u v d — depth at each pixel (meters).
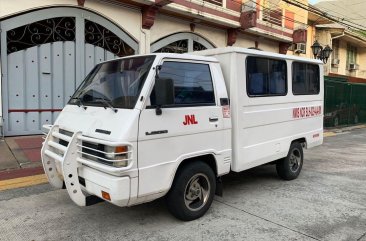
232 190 5.94
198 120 4.42
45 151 4.42
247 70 5.22
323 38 23.19
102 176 3.76
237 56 5.02
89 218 4.60
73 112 4.61
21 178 6.26
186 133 4.26
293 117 6.38
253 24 14.23
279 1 17.27
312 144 7.11
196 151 4.41
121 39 11.31
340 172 7.42
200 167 4.50
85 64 10.52
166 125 4.03
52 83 9.87
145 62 4.20
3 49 8.85
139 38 11.70
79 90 5.00
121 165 3.64
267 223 4.49
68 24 10.08
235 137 5.04
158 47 12.42
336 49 26.50
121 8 11.09
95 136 3.88
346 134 14.81
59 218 4.59
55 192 5.63
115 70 4.57
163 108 4.03
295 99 6.43
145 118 3.83
